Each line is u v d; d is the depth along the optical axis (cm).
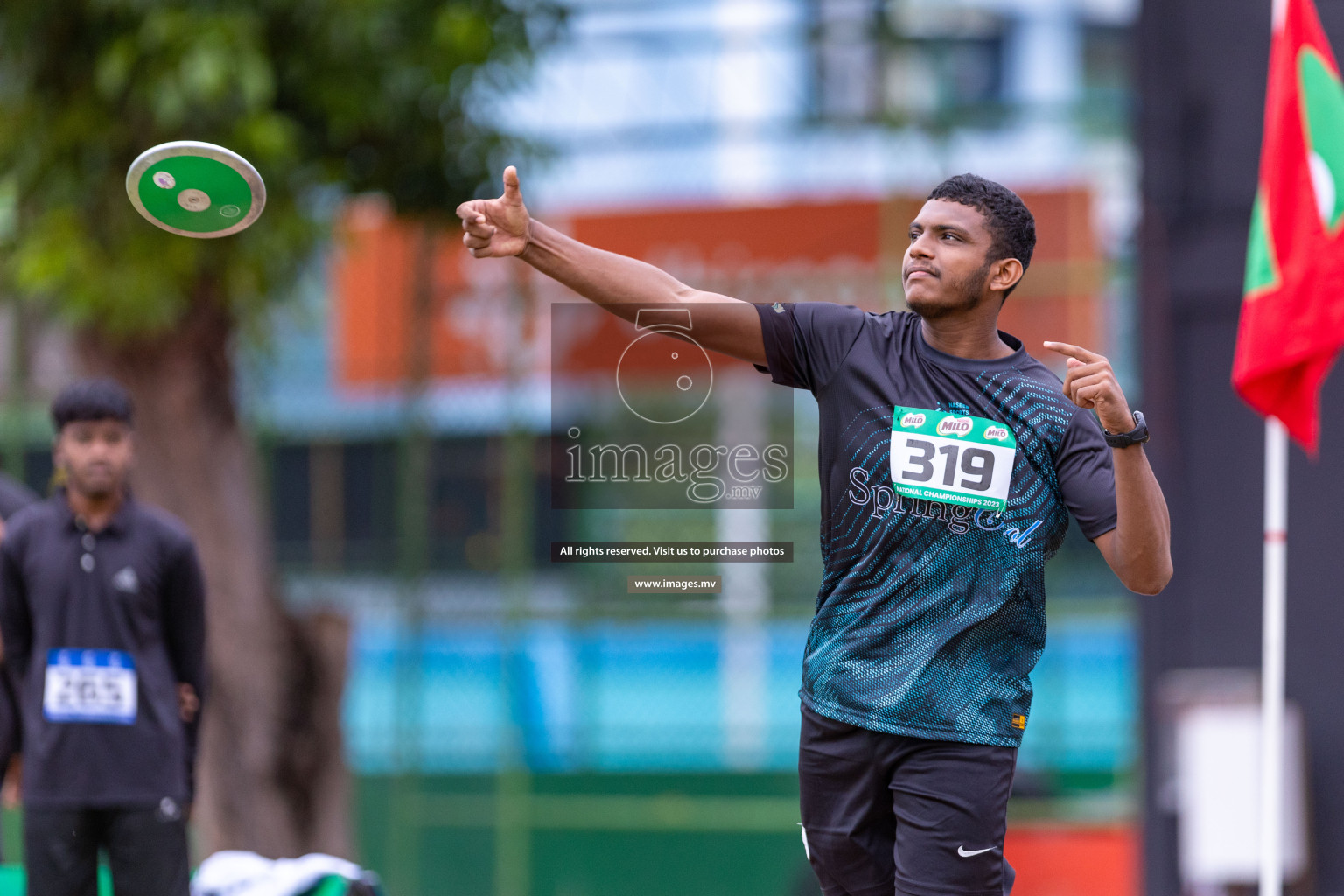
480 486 2900
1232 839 2033
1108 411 831
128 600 1388
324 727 2438
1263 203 1603
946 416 912
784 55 2753
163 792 1391
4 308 2716
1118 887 2517
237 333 2428
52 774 1368
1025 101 3008
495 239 927
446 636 3075
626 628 3391
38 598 1388
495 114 2281
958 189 907
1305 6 1616
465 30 2055
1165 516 869
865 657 927
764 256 2764
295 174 2141
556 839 2900
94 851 1395
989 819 912
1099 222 2664
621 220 2828
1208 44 2212
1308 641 2138
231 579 2342
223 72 1839
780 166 2803
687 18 2720
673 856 2864
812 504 2645
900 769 928
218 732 2312
